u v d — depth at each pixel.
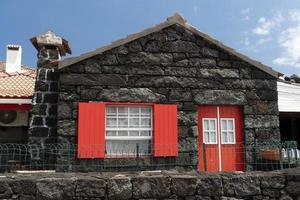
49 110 11.62
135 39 11.68
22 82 14.64
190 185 5.71
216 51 12.27
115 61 11.49
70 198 5.43
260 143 12.09
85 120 10.97
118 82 11.41
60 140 10.80
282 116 17.58
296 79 18.47
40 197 5.38
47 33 12.30
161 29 11.93
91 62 11.34
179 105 11.72
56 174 6.02
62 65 10.99
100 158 10.92
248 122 12.14
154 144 11.32
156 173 6.04
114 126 11.33
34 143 11.33
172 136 11.47
